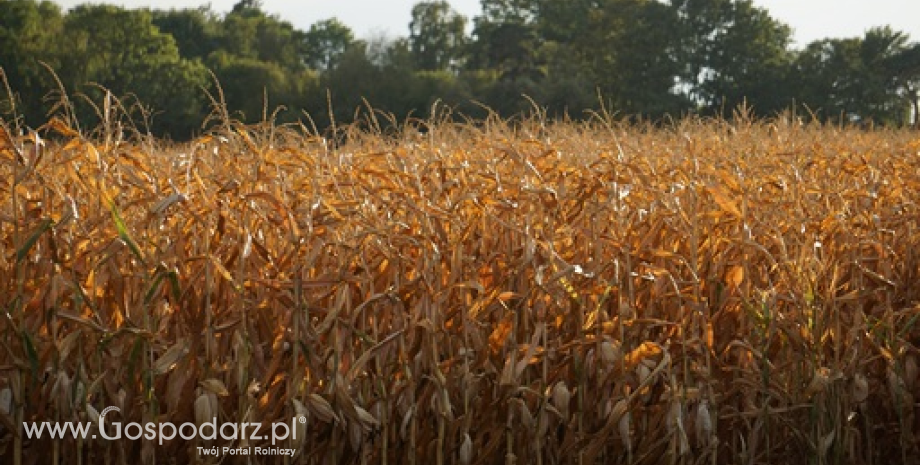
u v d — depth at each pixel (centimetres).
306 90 5438
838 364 534
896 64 7506
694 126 957
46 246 446
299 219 470
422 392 475
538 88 5516
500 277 496
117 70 6000
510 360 473
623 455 513
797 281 539
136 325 438
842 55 7506
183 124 5372
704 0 7669
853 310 571
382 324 477
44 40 5956
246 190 513
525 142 620
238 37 8906
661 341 521
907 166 756
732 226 562
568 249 522
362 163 575
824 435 532
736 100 7550
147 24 6250
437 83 5566
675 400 498
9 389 429
